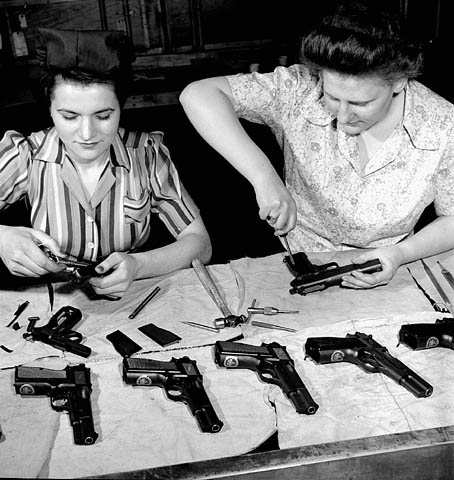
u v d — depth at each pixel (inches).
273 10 212.7
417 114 86.3
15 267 81.9
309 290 83.4
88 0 203.8
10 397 66.7
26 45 206.4
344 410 64.4
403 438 55.7
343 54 69.0
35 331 75.4
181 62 215.6
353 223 94.1
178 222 96.3
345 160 90.2
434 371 69.6
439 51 215.0
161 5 208.1
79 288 86.7
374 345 70.7
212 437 61.4
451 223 90.6
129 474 52.2
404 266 89.4
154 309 81.6
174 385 66.7
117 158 89.3
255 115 94.1
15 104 195.5
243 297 83.4
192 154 208.5
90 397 66.4
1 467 58.7
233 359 69.2
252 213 187.2
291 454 54.2
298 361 71.1
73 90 74.5
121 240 93.4
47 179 88.7
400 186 90.7
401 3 212.1
